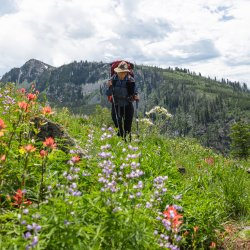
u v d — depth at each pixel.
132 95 11.86
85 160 6.99
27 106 6.06
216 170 10.34
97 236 4.16
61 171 6.24
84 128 12.02
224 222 7.43
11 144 6.36
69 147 7.16
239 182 8.85
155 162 8.77
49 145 5.02
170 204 6.43
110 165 5.59
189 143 15.41
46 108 6.57
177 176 8.73
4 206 5.17
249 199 8.45
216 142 189.00
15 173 5.68
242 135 67.81
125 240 4.30
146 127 12.20
